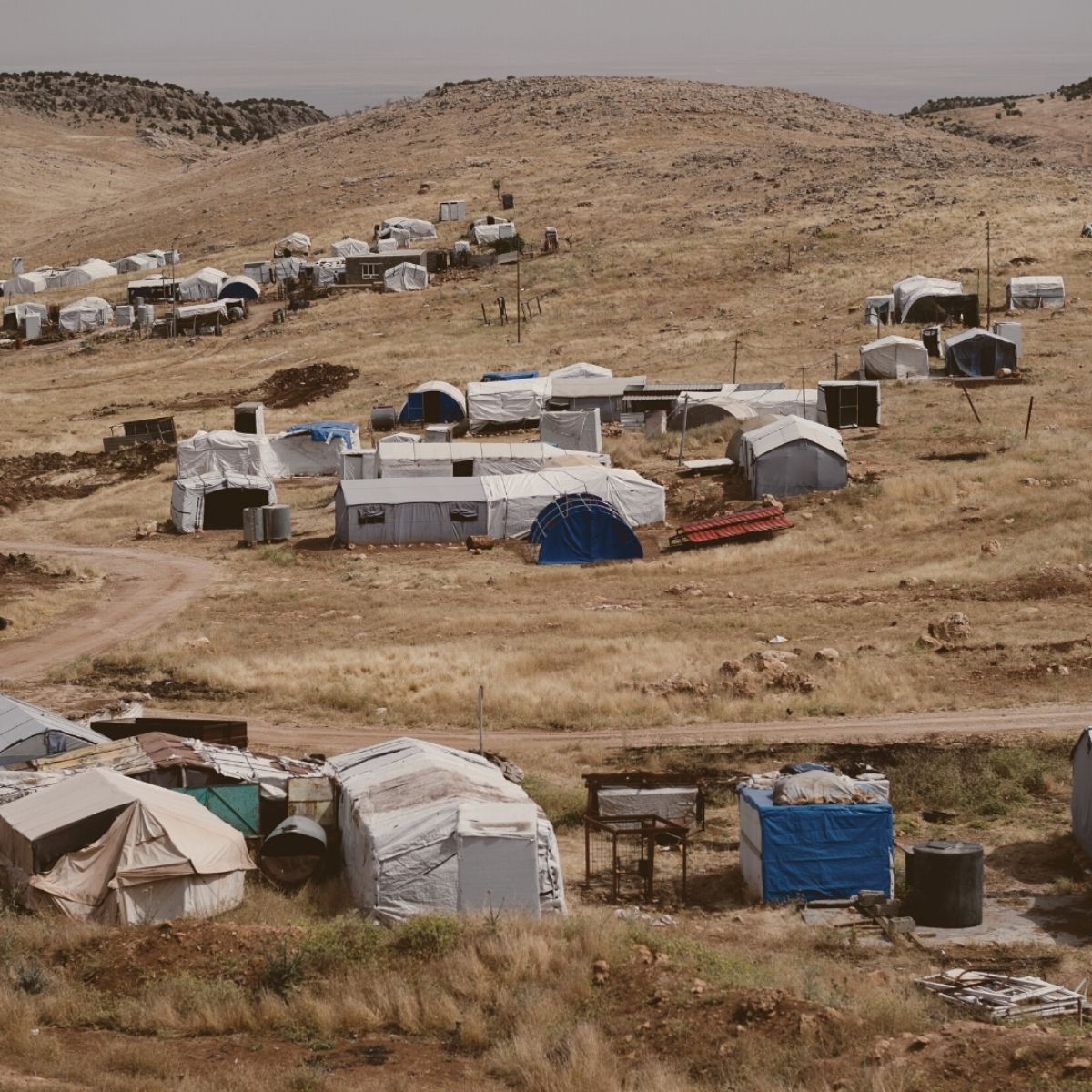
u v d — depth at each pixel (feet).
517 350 372.38
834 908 93.76
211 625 185.06
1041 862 101.60
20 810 93.81
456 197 592.19
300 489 269.23
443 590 199.72
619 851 105.50
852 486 225.56
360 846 92.43
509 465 245.65
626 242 472.44
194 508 244.22
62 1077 64.13
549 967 76.59
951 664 151.94
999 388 281.33
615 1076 65.00
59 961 79.36
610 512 212.64
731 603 184.65
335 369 369.91
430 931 79.61
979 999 74.54
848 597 183.01
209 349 419.33
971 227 428.97
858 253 419.54
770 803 95.96
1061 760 122.52
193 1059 68.03
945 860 89.81
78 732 114.62
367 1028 72.13
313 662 161.68
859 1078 62.28
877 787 99.76
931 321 340.80
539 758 128.26
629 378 308.40
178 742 110.22
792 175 545.03
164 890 88.02
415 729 139.33
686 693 146.10
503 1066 66.33
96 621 190.90
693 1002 71.15
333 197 632.38
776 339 349.61
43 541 244.22
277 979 75.72
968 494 217.56
